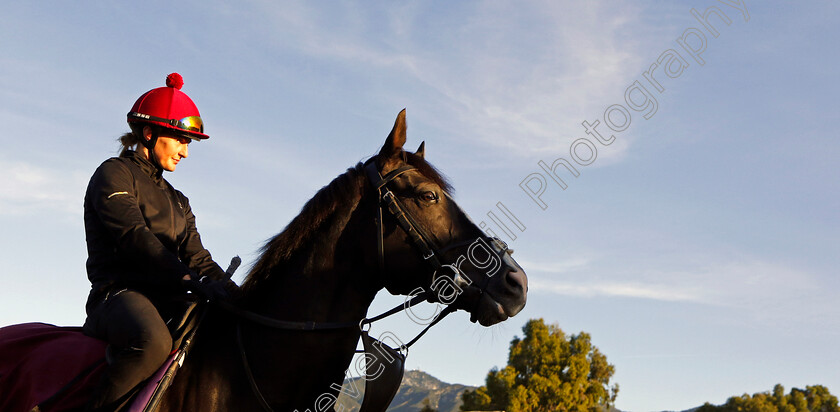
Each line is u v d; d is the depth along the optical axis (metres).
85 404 2.62
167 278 2.86
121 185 2.85
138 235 2.72
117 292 2.77
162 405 2.69
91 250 2.91
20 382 2.71
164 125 3.08
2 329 3.16
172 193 3.24
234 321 2.96
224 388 2.79
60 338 2.86
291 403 2.86
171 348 2.68
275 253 3.00
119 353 2.60
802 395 71.88
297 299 2.92
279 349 2.84
